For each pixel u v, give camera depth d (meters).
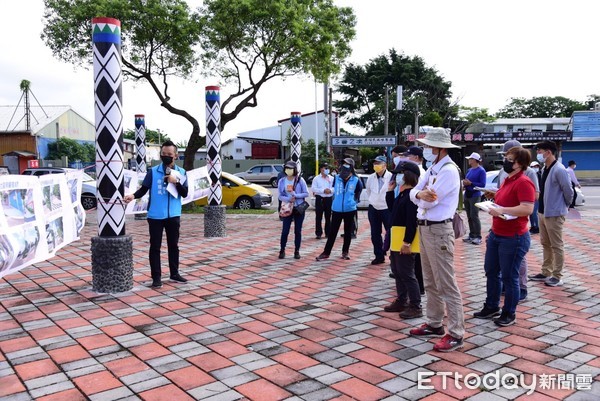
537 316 5.10
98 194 6.08
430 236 4.23
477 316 5.09
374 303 5.64
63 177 6.55
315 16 16.16
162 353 4.16
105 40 5.74
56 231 6.20
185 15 15.55
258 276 7.05
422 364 3.91
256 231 11.98
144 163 17.28
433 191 4.17
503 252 4.74
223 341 4.44
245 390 3.47
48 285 6.53
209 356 4.09
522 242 4.70
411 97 45.22
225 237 10.91
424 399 3.35
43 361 4.00
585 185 30.98
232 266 7.75
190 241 10.34
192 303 5.67
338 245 9.87
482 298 5.86
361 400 3.33
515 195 4.65
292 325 4.88
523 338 4.46
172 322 4.98
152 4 15.09
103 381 3.63
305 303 5.66
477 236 9.84
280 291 6.21
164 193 6.40
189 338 4.52
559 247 6.27
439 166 4.29
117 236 6.13
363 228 12.61
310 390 3.47
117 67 5.87
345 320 5.03
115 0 14.54
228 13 15.09
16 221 5.30
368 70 48.72
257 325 4.88
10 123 33.56
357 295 6.00
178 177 6.40
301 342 4.41
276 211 16.92
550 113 63.09
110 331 4.71
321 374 3.73
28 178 5.57
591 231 11.56
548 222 6.30
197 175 10.87
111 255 6.06
